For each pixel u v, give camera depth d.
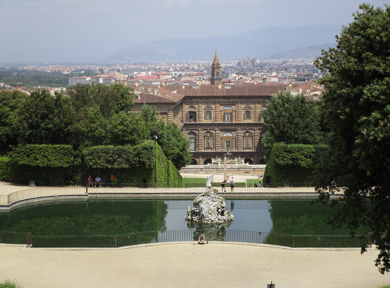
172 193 83.06
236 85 171.62
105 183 90.88
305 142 102.44
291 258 45.25
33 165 88.12
